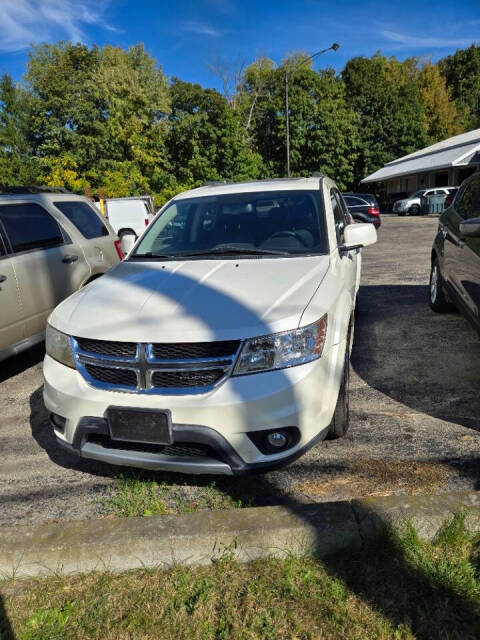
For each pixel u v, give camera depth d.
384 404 3.77
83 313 2.81
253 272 3.07
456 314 6.05
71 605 2.00
